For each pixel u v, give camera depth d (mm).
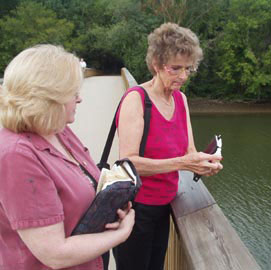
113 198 1114
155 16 30234
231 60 30328
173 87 1614
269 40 30469
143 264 1818
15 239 1057
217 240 1380
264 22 29719
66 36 34719
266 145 20188
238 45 29969
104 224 1149
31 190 977
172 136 1670
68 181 1104
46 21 32594
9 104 1033
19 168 975
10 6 35906
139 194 1682
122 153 1587
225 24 31125
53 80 1034
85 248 1067
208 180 15469
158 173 1554
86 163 1312
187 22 29984
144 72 29922
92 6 38031
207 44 30484
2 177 979
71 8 38031
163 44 1544
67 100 1072
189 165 1515
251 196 13906
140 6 29984
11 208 972
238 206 13148
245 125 25312
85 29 37656
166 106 1683
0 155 987
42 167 1023
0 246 1078
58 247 1007
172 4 29047
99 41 34500
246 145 20359
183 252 1547
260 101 30906
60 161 1117
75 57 1129
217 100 31453
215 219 1530
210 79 32219
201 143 21359
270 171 16266
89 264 1208
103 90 12789
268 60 29234
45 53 1063
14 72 1045
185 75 1593
